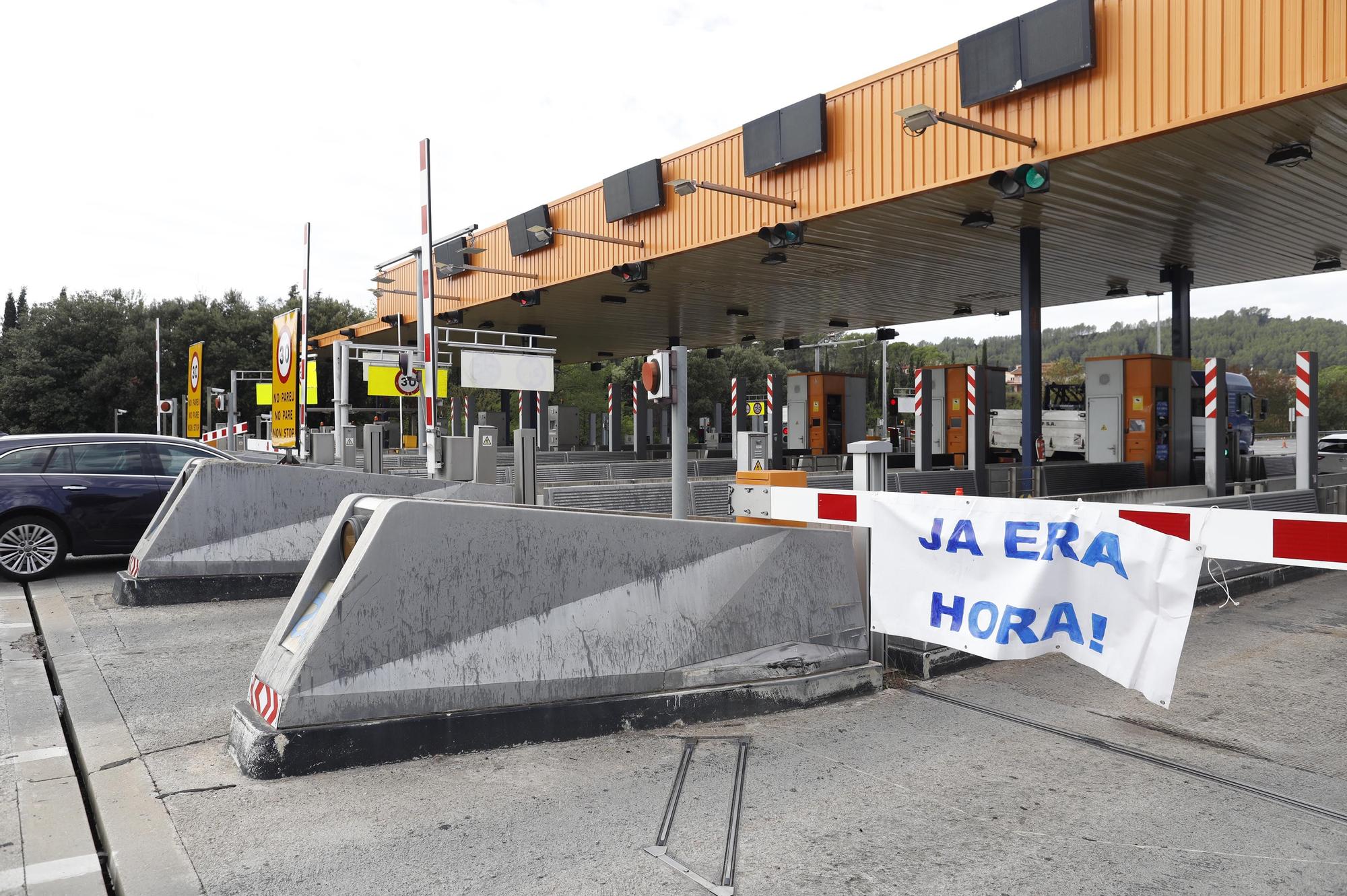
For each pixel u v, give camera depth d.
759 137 13.33
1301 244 16.08
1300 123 9.17
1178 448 17.58
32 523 8.95
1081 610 4.22
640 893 2.93
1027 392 14.12
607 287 18.97
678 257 15.86
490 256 20.52
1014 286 20.53
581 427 57.41
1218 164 10.74
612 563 4.64
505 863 3.12
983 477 13.77
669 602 4.80
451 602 4.19
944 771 4.14
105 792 3.69
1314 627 7.64
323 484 8.71
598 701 4.50
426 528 4.14
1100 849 3.34
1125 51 9.55
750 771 4.07
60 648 6.28
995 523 4.62
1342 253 17.00
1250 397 27.25
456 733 4.15
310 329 54.72
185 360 53.22
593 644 4.54
